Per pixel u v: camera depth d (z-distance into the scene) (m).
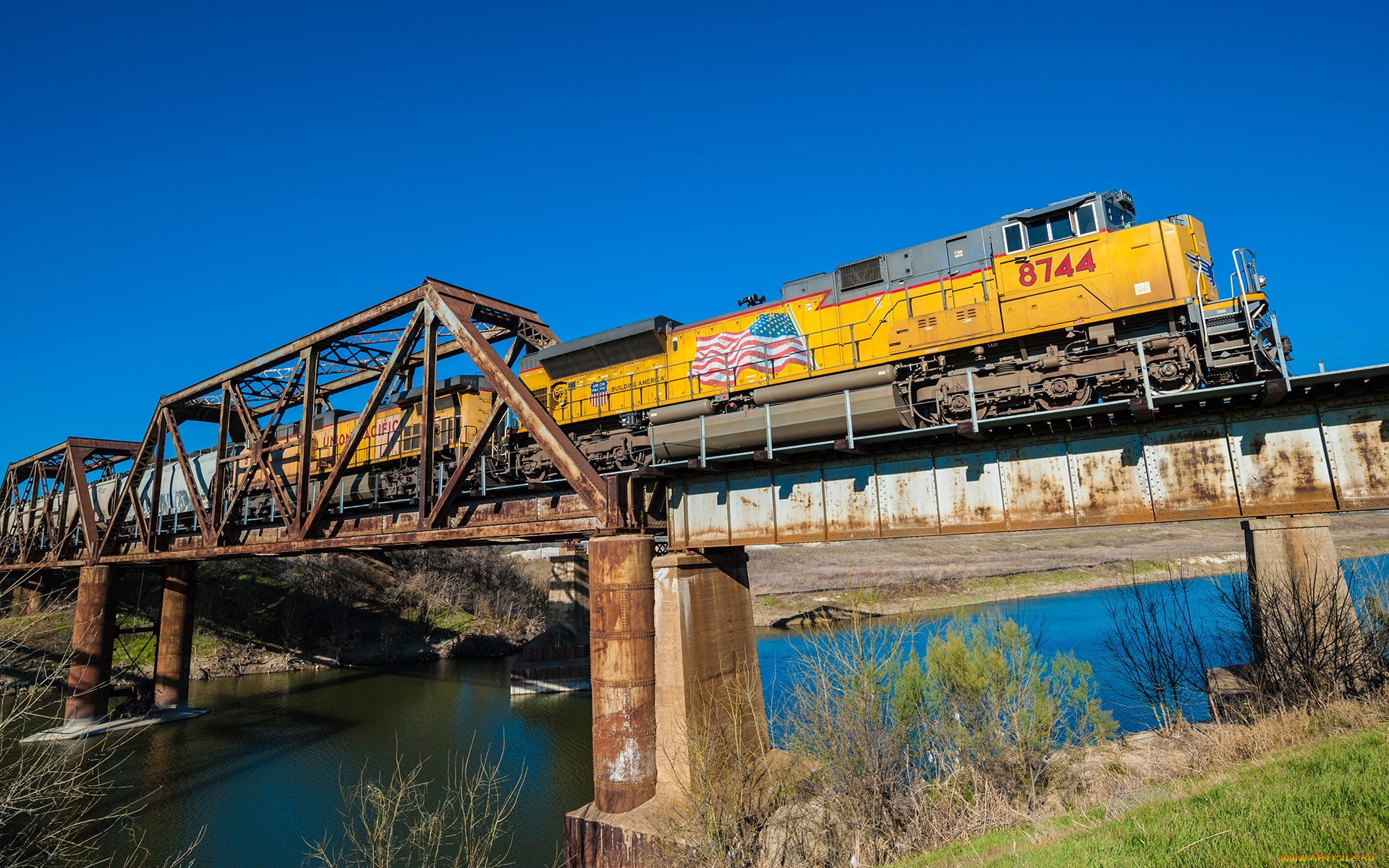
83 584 33.75
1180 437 13.76
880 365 18.20
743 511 18.55
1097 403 15.48
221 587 51.75
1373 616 16.31
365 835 20.80
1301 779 8.19
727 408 20.69
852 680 13.39
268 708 37.09
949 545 88.50
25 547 39.31
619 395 22.94
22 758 16.41
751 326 20.97
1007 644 14.49
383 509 29.31
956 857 9.67
